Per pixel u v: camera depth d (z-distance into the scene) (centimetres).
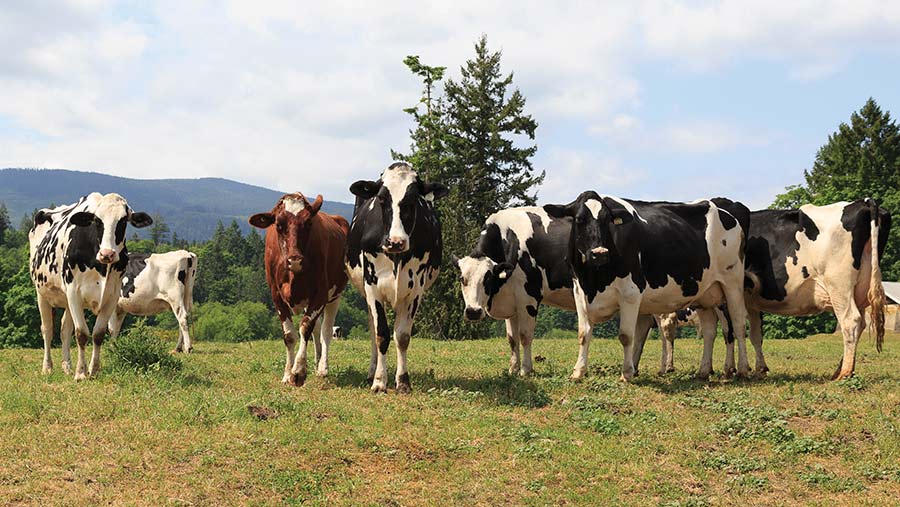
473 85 6025
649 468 925
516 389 1259
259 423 986
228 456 882
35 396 1059
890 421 1074
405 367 1242
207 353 1889
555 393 1266
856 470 928
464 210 5319
